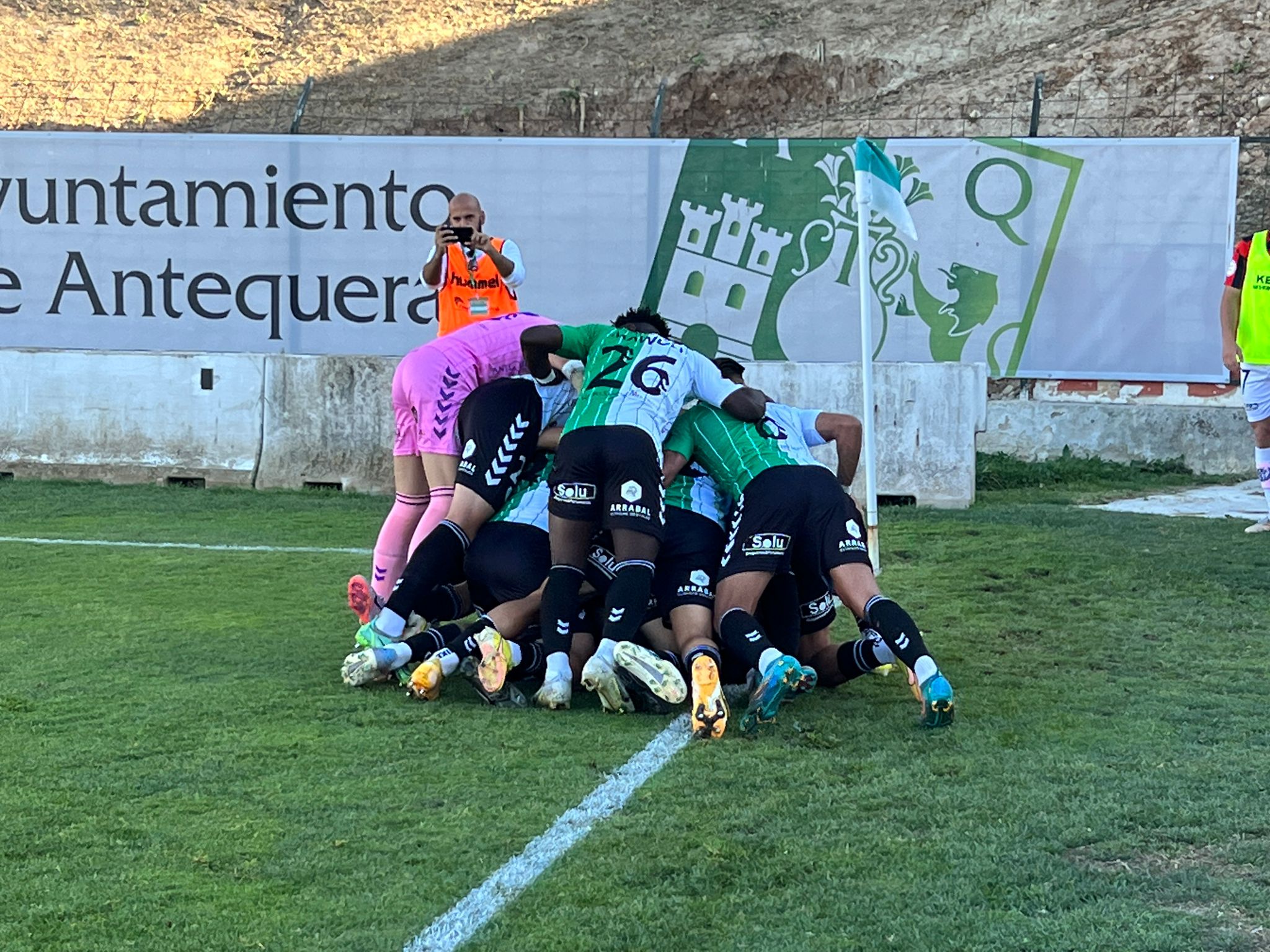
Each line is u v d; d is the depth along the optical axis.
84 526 8.73
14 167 12.33
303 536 8.46
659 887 3.30
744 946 2.99
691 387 5.17
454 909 3.18
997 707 4.80
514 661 4.89
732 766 4.18
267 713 4.72
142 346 12.42
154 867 3.42
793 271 11.83
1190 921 3.06
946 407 9.55
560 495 4.95
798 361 11.25
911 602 6.50
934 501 9.53
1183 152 11.22
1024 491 10.33
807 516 4.86
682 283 11.95
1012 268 11.59
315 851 3.51
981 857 3.44
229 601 6.58
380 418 10.38
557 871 3.39
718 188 11.84
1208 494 10.10
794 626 5.02
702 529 5.04
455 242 7.16
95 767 4.14
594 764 4.21
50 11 21.38
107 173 12.28
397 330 12.23
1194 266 11.31
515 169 11.99
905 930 3.05
